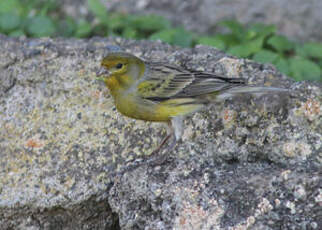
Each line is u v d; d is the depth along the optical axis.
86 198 11.38
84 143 11.97
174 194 10.48
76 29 17.56
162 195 10.55
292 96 11.70
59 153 11.87
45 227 11.64
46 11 18.53
